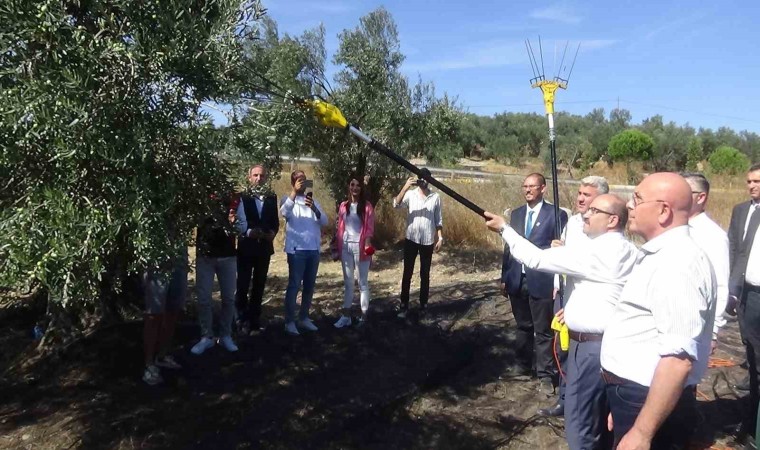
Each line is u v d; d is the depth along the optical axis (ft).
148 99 11.44
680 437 9.87
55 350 18.19
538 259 12.78
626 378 10.12
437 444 15.65
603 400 12.61
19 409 15.93
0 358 18.69
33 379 17.30
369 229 23.02
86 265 10.93
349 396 17.54
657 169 103.86
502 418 16.81
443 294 27.89
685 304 8.95
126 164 10.96
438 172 52.95
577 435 12.75
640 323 10.00
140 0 11.07
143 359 18.06
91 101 10.52
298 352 20.07
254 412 16.24
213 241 18.42
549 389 18.11
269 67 27.96
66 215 10.39
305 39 33.55
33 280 11.11
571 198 40.45
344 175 34.68
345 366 19.43
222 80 12.03
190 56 11.39
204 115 12.23
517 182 42.86
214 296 25.88
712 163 97.71
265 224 20.74
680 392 8.93
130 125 11.19
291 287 21.26
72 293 10.82
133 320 19.69
